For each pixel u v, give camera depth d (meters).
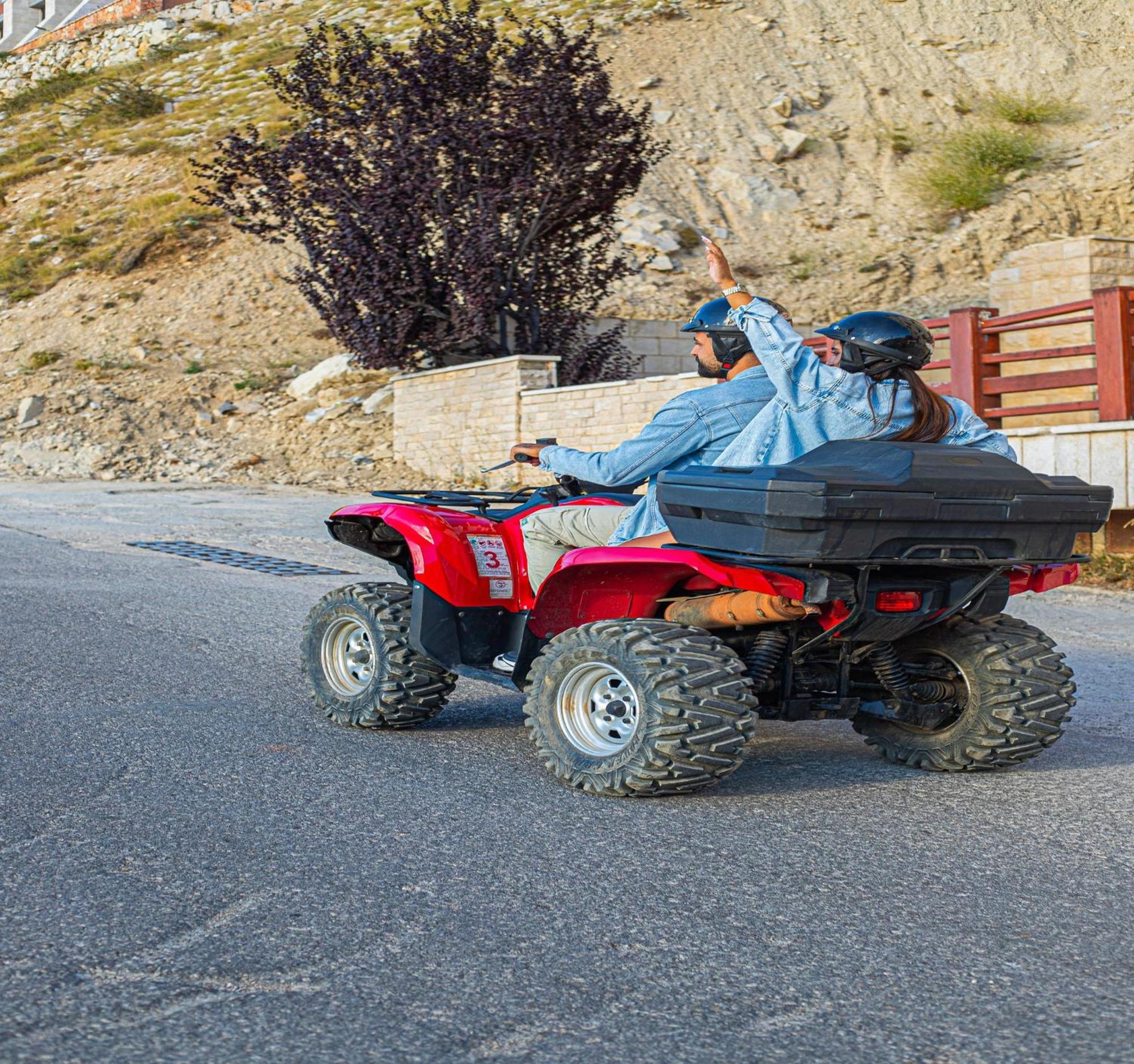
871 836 4.52
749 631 5.23
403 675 6.07
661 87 35.31
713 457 5.18
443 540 5.80
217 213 29.67
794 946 3.47
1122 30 37.59
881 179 31.62
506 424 18.52
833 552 4.47
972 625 5.48
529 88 19.62
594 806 4.86
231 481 19.42
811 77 35.88
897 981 3.25
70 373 23.50
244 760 5.48
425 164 19.56
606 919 3.65
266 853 4.19
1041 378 13.05
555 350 20.72
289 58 44.56
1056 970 3.33
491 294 19.64
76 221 31.47
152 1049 2.81
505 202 19.86
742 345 5.28
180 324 25.56
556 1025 2.97
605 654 4.94
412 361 20.81
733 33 38.22
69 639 8.21
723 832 4.55
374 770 5.38
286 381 23.16
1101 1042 2.92
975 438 5.26
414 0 48.50
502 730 6.33
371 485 18.98
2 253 30.56
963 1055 2.85
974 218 29.39
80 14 63.72
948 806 4.96
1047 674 5.38
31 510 15.97
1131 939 3.56
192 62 48.38
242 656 7.97
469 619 5.91
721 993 3.16
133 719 6.20
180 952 3.35
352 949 3.39
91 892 3.79
